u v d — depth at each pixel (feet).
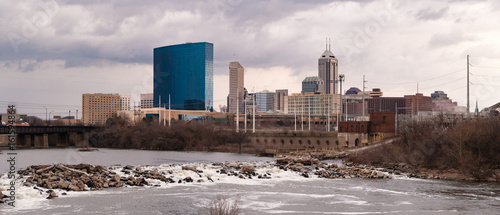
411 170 362.53
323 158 465.47
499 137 355.36
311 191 264.11
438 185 296.71
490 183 311.06
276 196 247.29
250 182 289.12
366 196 252.42
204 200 230.48
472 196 257.55
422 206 229.25
